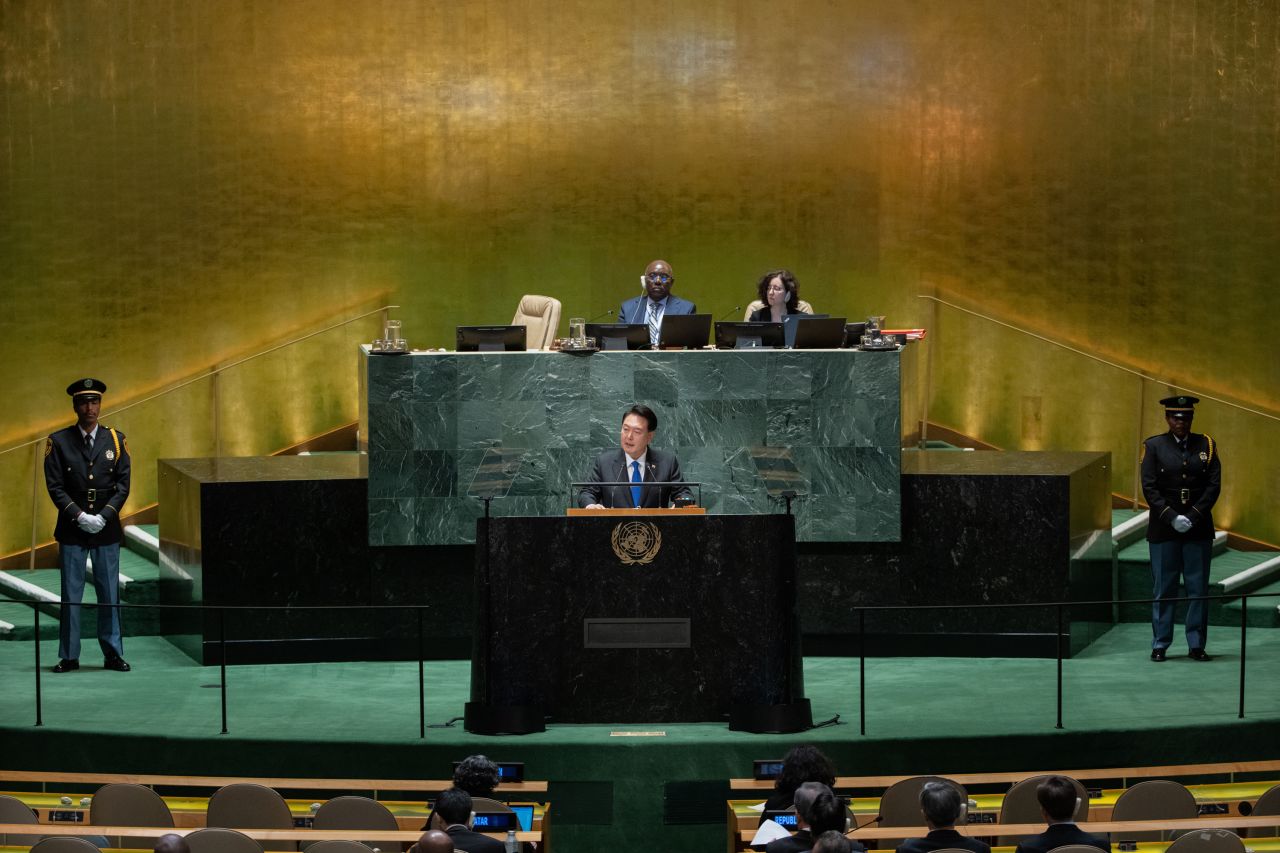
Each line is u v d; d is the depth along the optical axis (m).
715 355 36.28
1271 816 24.92
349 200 49.16
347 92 49.06
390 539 36.47
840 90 49.03
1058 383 48.19
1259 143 46.66
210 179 48.44
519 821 26.22
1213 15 46.81
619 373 36.38
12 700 33.81
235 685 35.19
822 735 30.17
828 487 36.53
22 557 46.81
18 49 47.34
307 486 37.28
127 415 47.88
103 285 47.88
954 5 48.50
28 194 47.44
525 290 49.50
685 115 49.38
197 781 29.47
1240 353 46.97
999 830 25.47
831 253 49.19
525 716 30.30
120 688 34.94
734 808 28.12
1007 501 36.94
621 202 49.44
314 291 49.09
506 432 36.38
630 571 30.77
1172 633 38.38
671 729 30.47
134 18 47.88
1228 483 46.91
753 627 30.72
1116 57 47.56
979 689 34.09
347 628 37.69
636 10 49.28
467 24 49.28
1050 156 48.12
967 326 48.72
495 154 49.44
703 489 36.44
